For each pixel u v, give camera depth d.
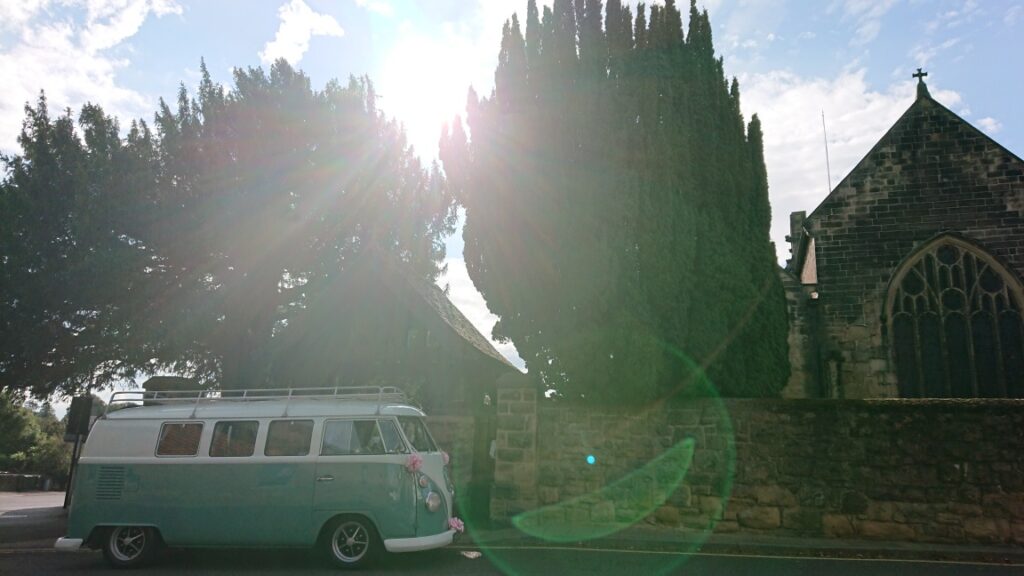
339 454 9.83
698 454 12.52
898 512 11.59
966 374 18.38
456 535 11.95
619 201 12.66
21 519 17.11
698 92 13.93
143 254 16.56
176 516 9.88
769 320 13.77
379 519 9.52
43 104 17.86
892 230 19.47
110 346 16.41
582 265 12.68
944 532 11.36
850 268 19.58
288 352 20.12
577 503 12.88
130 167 17.08
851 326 19.25
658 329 12.62
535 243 13.34
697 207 13.46
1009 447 11.40
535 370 13.66
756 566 9.70
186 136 17.61
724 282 13.14
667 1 14.26
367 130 19.91
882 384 18.72
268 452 9.97
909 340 18.94
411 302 19.03
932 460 11.65
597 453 12.99
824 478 11.97
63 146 17.27
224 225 16.86
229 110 17.73
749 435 12.40
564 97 13.63
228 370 18.12
